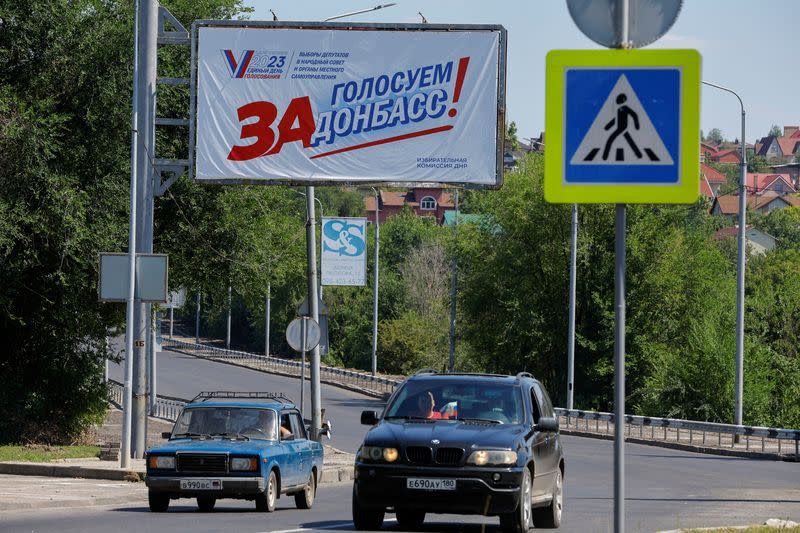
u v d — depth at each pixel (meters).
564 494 44.66
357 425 91.31
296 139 52.53
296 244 75.06
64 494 37.91
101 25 61.72
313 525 29.81
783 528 26.45
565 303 127.56
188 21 71.00
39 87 61.50
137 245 51.19
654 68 12.45
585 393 126.69
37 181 58.31
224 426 36.56
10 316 59.81
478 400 28.97
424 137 52.12
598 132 12.49
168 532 27.52
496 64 51.94
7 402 64.69
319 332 56.16
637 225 125.12
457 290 134.88
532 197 128.00
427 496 26.48
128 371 47.28
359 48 52.47
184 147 68.62
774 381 100.25
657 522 32.12
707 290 126.94
